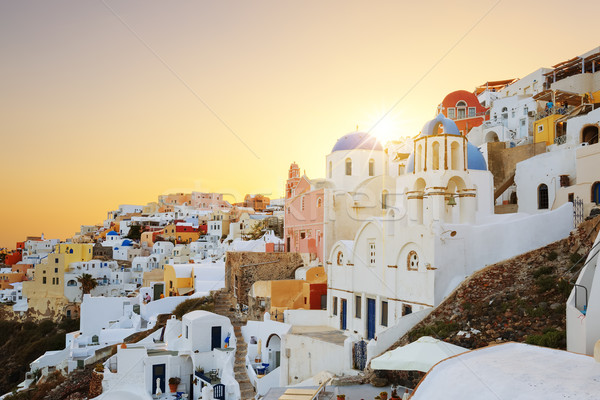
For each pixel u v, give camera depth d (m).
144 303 66.06
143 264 104.12
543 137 50.47
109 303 69.62
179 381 41.22
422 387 12.88
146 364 40.88
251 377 36.66
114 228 163.00
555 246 27.56
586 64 61.22
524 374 11.93
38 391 52.69
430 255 28.67
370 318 34.28
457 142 31.12
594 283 16.95
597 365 12.66
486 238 29.92
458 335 24.31
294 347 34.50
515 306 24.39
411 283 30.30
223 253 96.31
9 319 93.62
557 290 23.92
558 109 50.47
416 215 31.03
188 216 154.75
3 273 113.88
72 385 49.81
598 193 33.22
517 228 30.45
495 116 66.38
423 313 28.16
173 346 45.44
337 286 38.62
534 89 69.88
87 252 100.56
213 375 38.72
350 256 36.75
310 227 52.31
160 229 144.38
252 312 46.69
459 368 13.13
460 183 31.47
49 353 66.12
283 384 34.56
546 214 30.97
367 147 52.53
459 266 29.16
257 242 74.50
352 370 28.55
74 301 92.88
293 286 44.75
